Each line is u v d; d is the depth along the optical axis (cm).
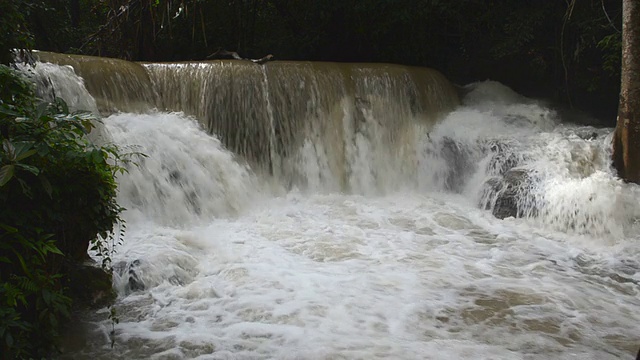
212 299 581
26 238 438
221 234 792
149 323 530
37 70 805
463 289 628
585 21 1334
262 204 960
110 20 1377
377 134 1119
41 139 448
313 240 778
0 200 429
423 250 759
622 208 843
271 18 1566
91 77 902
